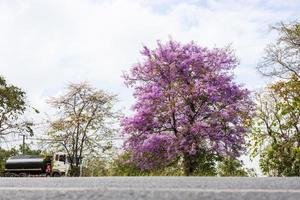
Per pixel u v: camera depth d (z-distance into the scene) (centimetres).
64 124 4194
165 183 589
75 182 671
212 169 2738
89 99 4234
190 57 2878
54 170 4216
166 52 2928
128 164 3045
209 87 2734
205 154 2764
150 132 2850
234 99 2786
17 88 4166
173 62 2892
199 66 2884
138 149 2822
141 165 2866
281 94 2484
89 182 664
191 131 2673
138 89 2944
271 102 2538
